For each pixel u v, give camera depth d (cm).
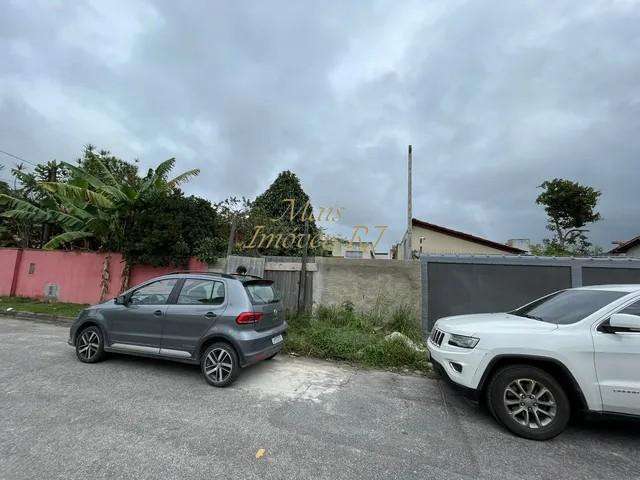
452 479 279
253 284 546
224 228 1130
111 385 458
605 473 297
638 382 332
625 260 713
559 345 358
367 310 873
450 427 377
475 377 385
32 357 573
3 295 1278
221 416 377
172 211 1025
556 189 2325
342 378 538
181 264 1029
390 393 479
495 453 324
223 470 275
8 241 1488
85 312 567
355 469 286
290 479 268
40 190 1370
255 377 524
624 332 343
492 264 791
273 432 345
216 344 481
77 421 350
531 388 366
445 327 446
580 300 420
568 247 2112
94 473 264
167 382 481
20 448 296
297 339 698
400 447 328
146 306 533
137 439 318
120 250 1152
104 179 1302
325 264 916
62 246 1346
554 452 330
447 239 2245
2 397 404
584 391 347
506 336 379
